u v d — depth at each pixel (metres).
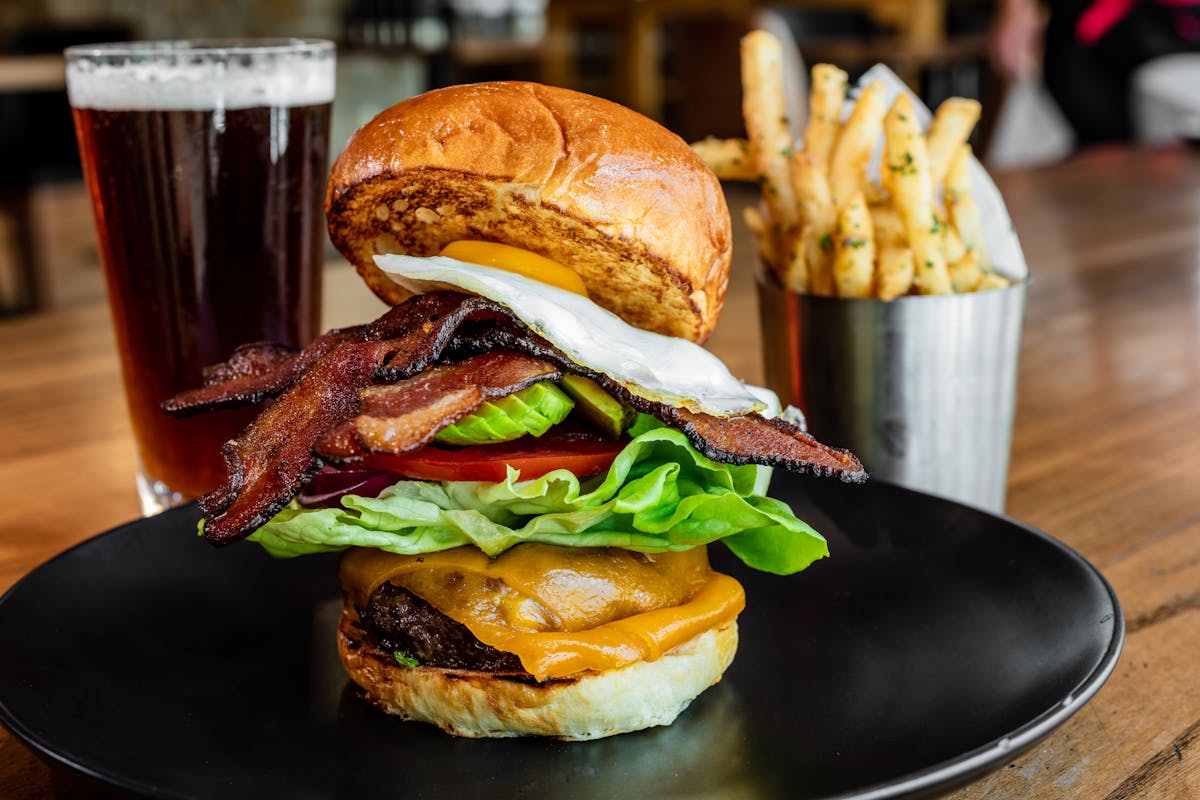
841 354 0.52
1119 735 0.40
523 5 3.06
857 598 0.47
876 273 0.52
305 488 0.42
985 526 0.47
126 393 0.54
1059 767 0.39
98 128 0.51
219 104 0.50
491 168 0.39
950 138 0.53
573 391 0.41
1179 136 1.90
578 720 0.40
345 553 0.44
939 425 0.52
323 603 0.47
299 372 0.42
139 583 0.46
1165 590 0.49
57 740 0.37
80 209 1.62
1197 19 2.10
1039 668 0.40
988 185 0.55
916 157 0.49
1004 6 2.21
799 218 0.53
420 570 0.41
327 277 0.94
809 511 0.51
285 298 0.53
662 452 0.42
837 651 0.44
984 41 3.03
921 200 0.50
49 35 2.25
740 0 2.89
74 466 0.60
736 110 1.68
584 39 3.03
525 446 0.41
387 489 0.41
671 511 0.42
